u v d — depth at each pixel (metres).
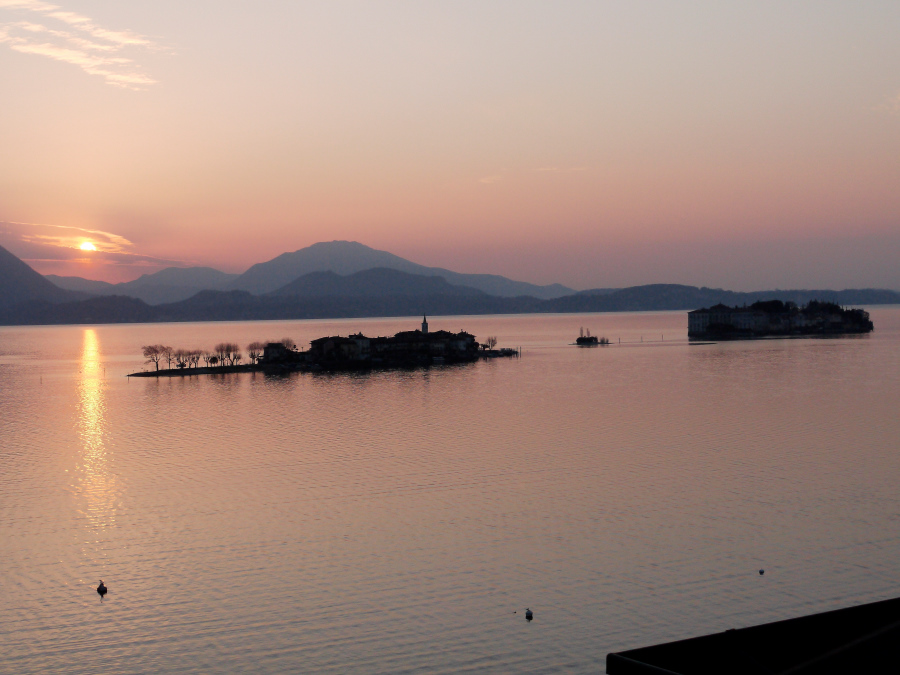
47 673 68.12
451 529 101.25
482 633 74.00
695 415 185.62
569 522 103.25
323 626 75.62
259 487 122.56
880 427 165.25
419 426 176.00
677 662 36.09
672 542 95.38
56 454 151.62
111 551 95.00
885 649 34.47
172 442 162.50
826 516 103.81
